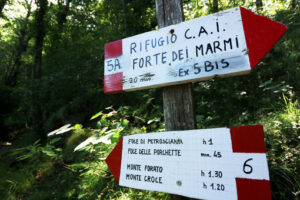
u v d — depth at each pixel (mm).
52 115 5711
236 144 967
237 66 1011
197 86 3631
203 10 4387
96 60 5227
